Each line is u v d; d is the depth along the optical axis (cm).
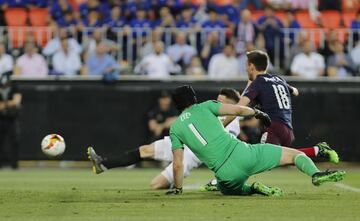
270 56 8425
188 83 8300
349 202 3716
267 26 8431
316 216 3131
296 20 8900
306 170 3750
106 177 6338
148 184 5291
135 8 8606
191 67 8344
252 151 3822
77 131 8306
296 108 8362
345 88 8381
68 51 8375
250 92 4194
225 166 3831
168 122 8131
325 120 8369
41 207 3475
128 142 8312
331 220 3009
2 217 3098
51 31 8488
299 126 8362
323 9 9000
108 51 8406
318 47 8538
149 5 8631
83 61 8400
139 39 8450
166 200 3772
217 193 4188
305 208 3422
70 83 8306
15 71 8312
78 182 5562
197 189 4609
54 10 8669
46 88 8288
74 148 8306
